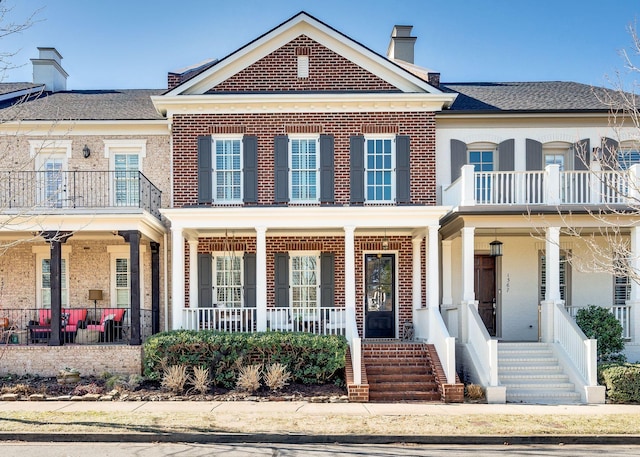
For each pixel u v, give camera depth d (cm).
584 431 1015
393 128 1744
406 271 1784
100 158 1802
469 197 1570
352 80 1752
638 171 1536
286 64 1748
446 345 1391
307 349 1444
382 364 1490
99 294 1772
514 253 1820
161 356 1452
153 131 1806
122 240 1812
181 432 993
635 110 1322
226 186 1741
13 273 1797
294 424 1061
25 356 1520
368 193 1738
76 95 2105
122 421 1076
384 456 895
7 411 1182
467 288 1571
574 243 1797
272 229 1664
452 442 986
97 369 1520
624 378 1335
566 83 2167
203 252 1775
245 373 1409
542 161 1806
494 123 1794
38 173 1744
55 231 1527
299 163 1748
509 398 1369
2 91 2097
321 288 1773
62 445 959
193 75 1736
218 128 1734
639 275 1373
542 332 1588
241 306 1762
